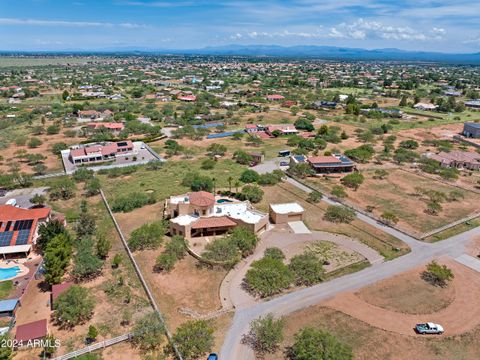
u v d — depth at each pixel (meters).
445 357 48.78
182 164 131.50
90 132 174.12
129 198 96.44
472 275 67.00
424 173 126.12
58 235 70.88
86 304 54.53
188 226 77.38
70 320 52.28
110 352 48.84
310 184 113.50
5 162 132.62
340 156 132.62
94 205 97.38
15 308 56.75
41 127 176.00
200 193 87.06
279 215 86.62
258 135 177.50
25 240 73.44
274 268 62.78
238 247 73.06
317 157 129.00
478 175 125.81
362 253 74.38
